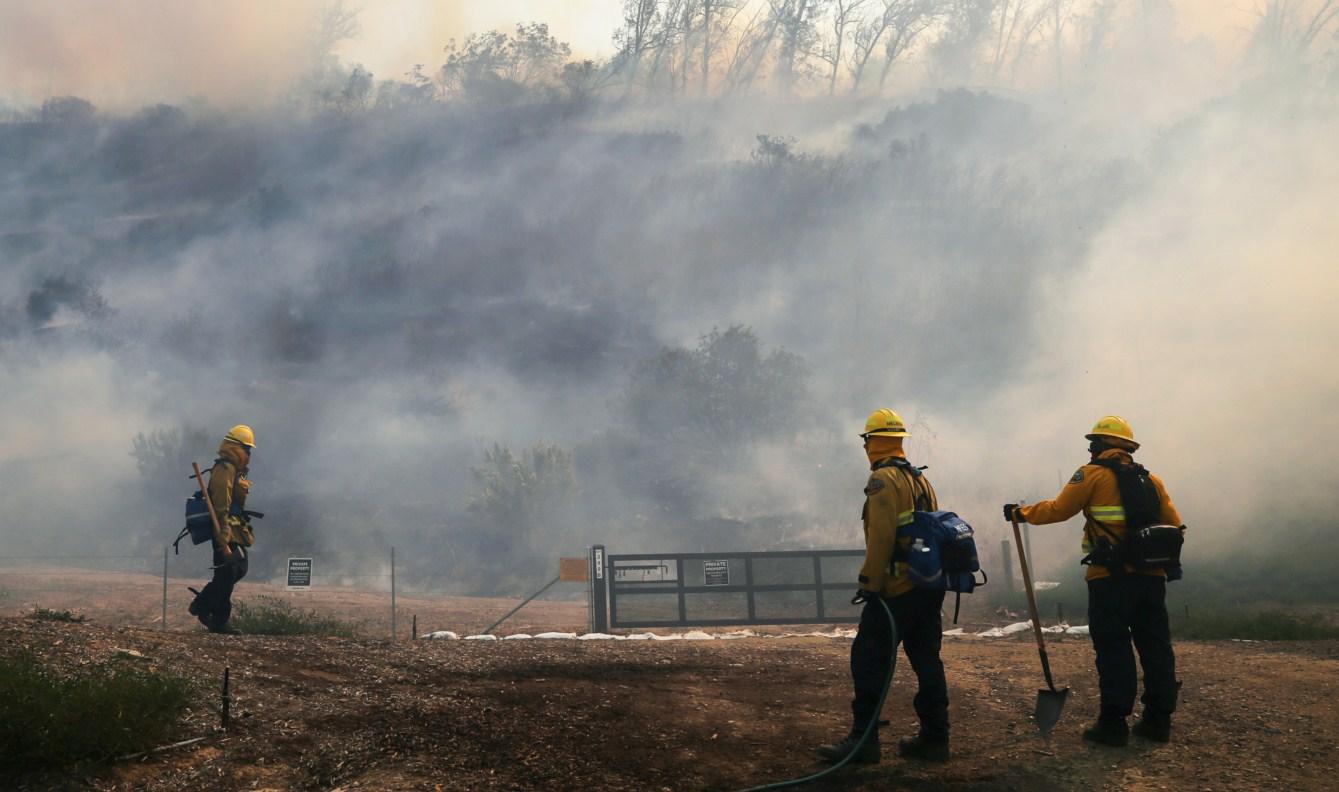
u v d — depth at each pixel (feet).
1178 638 35.09
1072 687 22.99
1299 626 36.11
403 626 45.09
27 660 19.02
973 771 16.44
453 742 17.92
